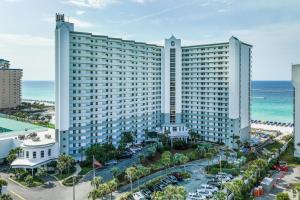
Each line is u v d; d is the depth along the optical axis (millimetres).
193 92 166250
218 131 157500
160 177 99312
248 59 165625
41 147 108875
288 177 102062
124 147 133000
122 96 147875
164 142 145500
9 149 121375
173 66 167625
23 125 163125
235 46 148500
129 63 150625
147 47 160000
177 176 100938
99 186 77062
